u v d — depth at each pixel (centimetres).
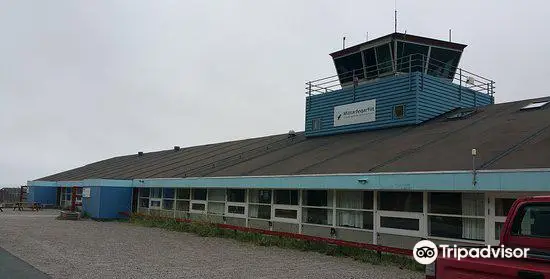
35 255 1389
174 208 2770
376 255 1443
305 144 2545
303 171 1794
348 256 1509
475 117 1953
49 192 4669
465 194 1313
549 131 1428
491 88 2481
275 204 1998
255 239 1855
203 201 2502
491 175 1154
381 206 1546
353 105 2391
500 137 1506
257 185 1953
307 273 1195
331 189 1691
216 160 2925
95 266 1220
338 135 2472
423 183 1308
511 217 638
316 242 1656
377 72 2458
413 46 2372
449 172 1245
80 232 2167
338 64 2686
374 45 2444
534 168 1089
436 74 2417
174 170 3028
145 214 2900
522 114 1775
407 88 2123
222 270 1214
